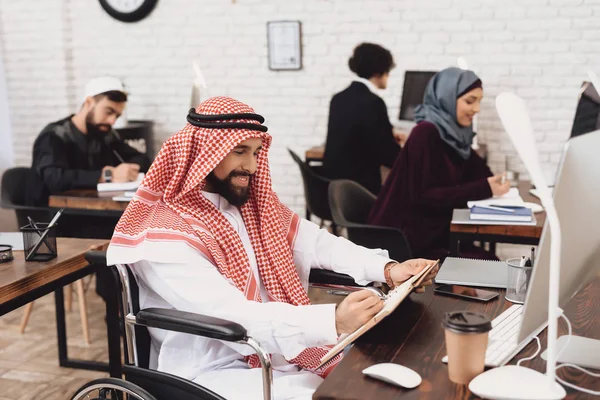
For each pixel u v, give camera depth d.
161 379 1.63
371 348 1.41
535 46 4.85
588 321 1.56
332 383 1.25
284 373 1.79
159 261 1.68
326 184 4.18
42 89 5.74
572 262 1.28
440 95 3.16
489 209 2.65
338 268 1.97
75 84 5.76
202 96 5.55
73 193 3.48
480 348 1.22
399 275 1.86
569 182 1.16
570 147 1.15
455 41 4.98
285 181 5.53
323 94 5.32
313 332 1.55
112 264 1.69
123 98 3.94
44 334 3.69
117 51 5.64
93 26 5.65
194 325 1.56
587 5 4.71
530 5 4.81
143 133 5.42
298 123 5.41
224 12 5.40
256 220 1.91
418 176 3.10
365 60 4.45
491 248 3.62
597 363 1.30
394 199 3.16
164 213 1.78
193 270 1.69
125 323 1.71
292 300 1.87
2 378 3.14
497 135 5.00
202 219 1.78
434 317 1.59
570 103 4.84
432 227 3.13
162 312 1.62
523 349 1.39
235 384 1.68
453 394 1.19
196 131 1.74
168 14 5.51
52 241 2.11
